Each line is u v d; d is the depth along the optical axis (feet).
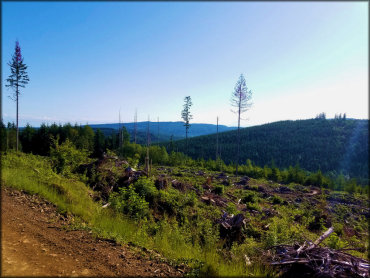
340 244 25.05
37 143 174.29
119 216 23.75
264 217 40.09
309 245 17.71
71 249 13.94
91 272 11.67
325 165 333.62
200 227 26.73
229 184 83.87
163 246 18.52
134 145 156.04
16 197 22.09
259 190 80.69
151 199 33.37
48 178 30.09
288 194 80.33
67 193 26.00
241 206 50.85
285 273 14.96
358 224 55.26
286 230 24.77
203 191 53.52
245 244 21.54
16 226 15.60
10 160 40.81
